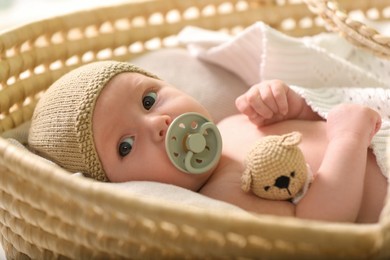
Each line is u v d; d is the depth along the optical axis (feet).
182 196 2.56
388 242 1.85
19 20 5.86
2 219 2.77
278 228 1.83
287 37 3.58
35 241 2.55
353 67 3.61
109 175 2.97
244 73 3.82
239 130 3.25
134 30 4.13
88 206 2.15
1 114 3.46
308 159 2.87
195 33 4.07
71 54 3.87
